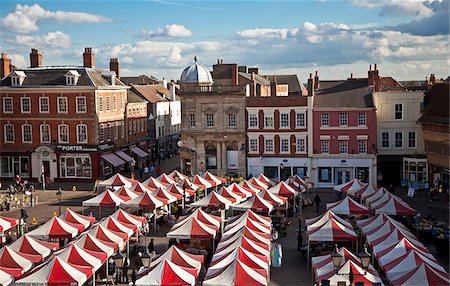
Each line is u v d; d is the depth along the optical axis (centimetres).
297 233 4638
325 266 3041
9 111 7831
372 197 4897
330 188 7169
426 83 9538
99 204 4934
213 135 7462
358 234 4150
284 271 3766
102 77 8144
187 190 5578
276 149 7319
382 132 7138
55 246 3553
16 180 7294
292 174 7288
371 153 7075
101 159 7681
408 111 7069
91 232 3722
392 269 2947
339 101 7206
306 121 7188
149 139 9456
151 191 5472
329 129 7138
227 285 2833
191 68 7650
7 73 8400
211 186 6119
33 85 7738
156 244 4444
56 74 7825
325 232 3775
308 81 7169
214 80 9350
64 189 7219
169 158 10612
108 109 8006
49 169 7719
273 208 4903
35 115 7762
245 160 7419
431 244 4353
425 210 5509
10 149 7844
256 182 5862
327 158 7175
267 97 7294
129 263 3747
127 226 4025
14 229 4891
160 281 2880
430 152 6600
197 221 4022
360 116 7081
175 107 12256
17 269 3114
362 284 2734
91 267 3128
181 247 4038
